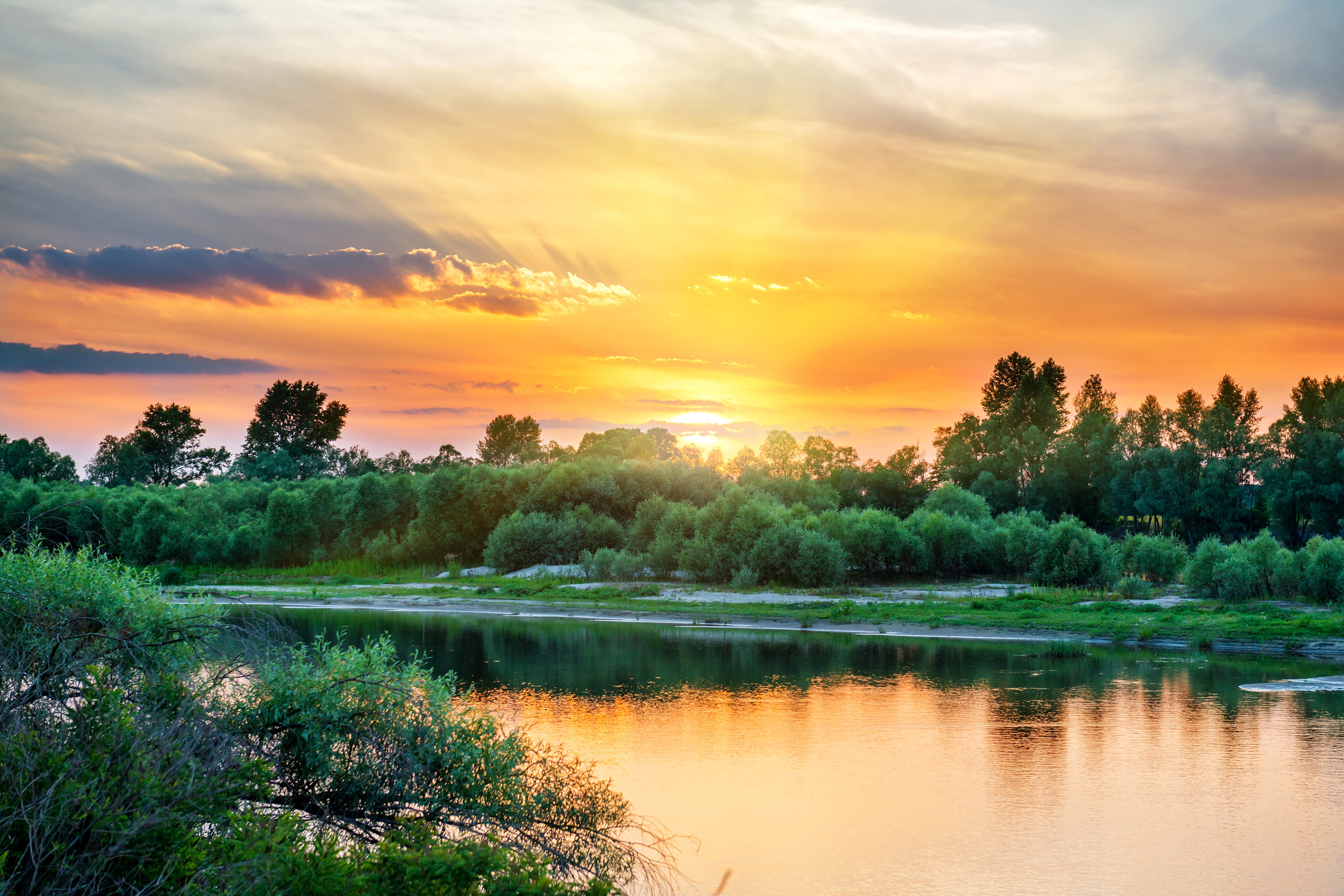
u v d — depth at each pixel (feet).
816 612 189.57
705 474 310.04
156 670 43.83
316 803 44.39
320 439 539.70
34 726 35.63
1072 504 366.22
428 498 299.58
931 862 60.59
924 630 172.45
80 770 33.22
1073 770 81.71
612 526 274.57
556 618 197.36
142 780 33.06
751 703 108.88
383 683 46.01
